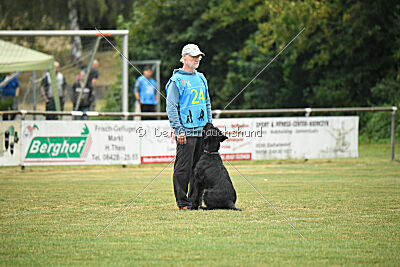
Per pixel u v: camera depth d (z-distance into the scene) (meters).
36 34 56.06
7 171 42.78
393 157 49.75
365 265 15.80
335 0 77.12
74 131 42.84
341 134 48.06
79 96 62.31
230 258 16.47
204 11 91.75
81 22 135.50
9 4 129.00
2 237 19.41
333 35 77.88
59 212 24.44
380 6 75.44
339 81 80.12
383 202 26.75
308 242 18.39
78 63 79.69
